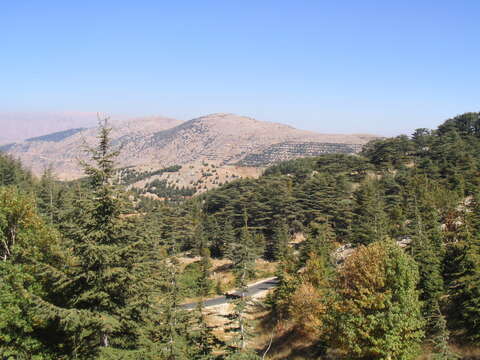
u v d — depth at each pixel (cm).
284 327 3819
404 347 2147
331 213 7581
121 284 1566
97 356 1570
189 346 2256
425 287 2778
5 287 1811
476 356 2345
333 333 2433
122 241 1641
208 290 5366
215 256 8088
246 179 12519
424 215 5150
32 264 1995
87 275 1502
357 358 2264
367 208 6297
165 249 5966
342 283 2467
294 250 7131
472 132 12131
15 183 7731
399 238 5222
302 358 3167
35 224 2261
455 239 4072
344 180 8956
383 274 2211
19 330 1839
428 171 8438
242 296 1955
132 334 1670
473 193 6169
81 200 1566
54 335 1922
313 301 3356
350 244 5575
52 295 1833
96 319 1429
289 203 8156
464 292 2580
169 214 9312
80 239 1546
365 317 2206
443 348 2189
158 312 1884
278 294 4072
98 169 1562
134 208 1678
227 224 8025
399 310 2123
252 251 2072
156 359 1902
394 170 10038
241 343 1880
